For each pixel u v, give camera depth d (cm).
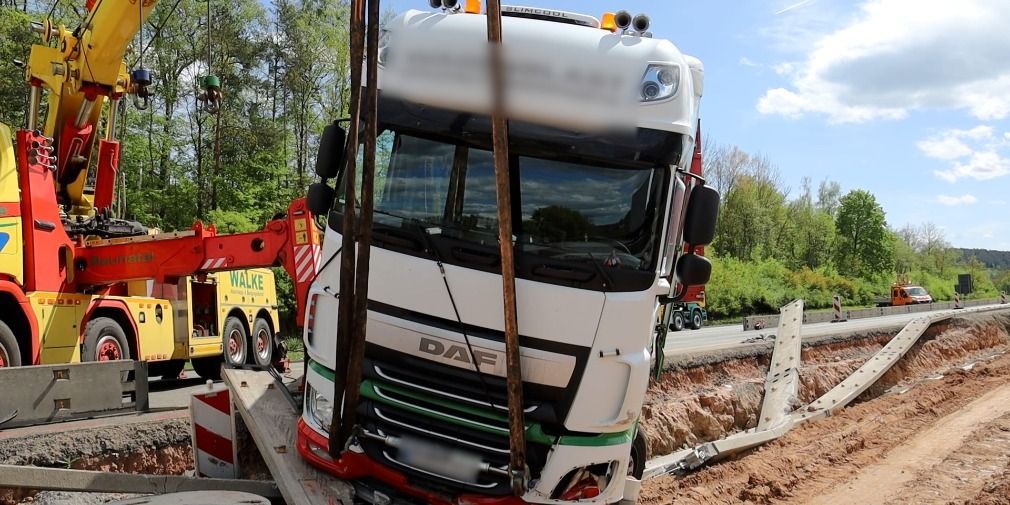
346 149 500
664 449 1052
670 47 488
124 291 1086
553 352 448
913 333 1844
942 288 8519
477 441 455
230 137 3291
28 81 1044
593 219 465
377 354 467
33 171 868
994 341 2355
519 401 428
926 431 1134
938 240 10869
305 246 919
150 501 385
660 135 468
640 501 757
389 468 464
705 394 1230
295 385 646
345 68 3600
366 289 434
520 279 450
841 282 6488
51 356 873
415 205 474
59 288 909
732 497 798
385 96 482
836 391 1400
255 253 941
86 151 1067
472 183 472
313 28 3541
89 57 1009
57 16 2536
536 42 477
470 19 490
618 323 455
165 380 1323
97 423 691
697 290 1082
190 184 3139
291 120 3606
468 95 474
